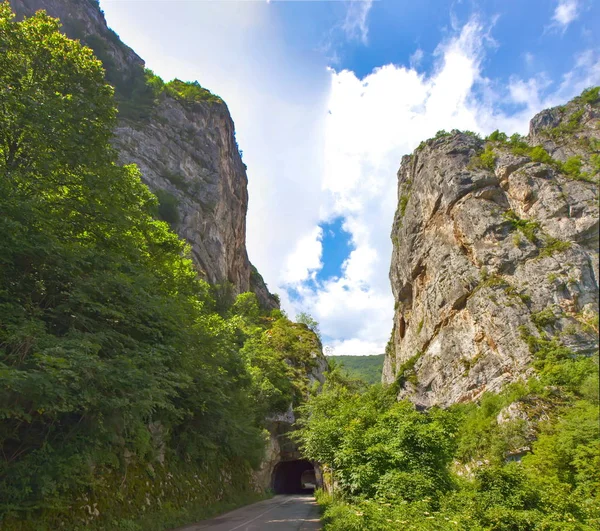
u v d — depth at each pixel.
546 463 7.79
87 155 13.27
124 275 12.98
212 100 88.88
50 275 11.05
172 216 57.78
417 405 31.62
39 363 8.47
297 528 14.27
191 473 20.09
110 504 12.02
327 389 32.69
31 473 9.11
